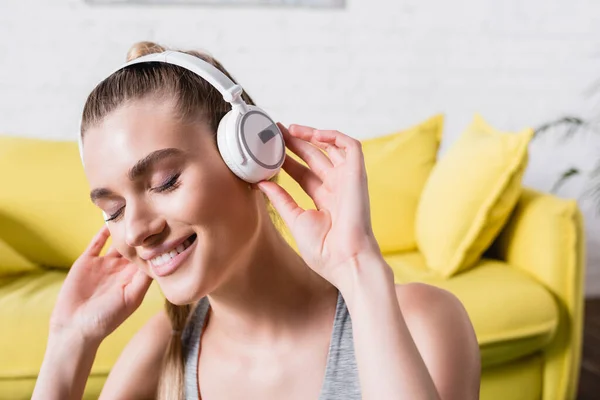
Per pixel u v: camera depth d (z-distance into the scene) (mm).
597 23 2924
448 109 2926
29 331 1646
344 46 2840
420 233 1993
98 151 624
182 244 634
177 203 609
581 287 1783
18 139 2188
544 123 2971
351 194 644
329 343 738
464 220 1790
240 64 2811
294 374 735
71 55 2727
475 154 1886
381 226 2076
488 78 2918
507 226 1962
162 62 648
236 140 623
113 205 644
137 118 614
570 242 1748
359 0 2811
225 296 721
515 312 1653
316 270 654
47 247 2059
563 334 1769
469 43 2883
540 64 2928
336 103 2877
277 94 2852
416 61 2877
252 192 673
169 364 806
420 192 2129
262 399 741
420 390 555
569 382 1790
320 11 2803
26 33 2689
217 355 792
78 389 799
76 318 816
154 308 1668
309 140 708
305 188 696
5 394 1640
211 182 621
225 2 2746
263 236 713
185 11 2738
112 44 2734
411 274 1826
